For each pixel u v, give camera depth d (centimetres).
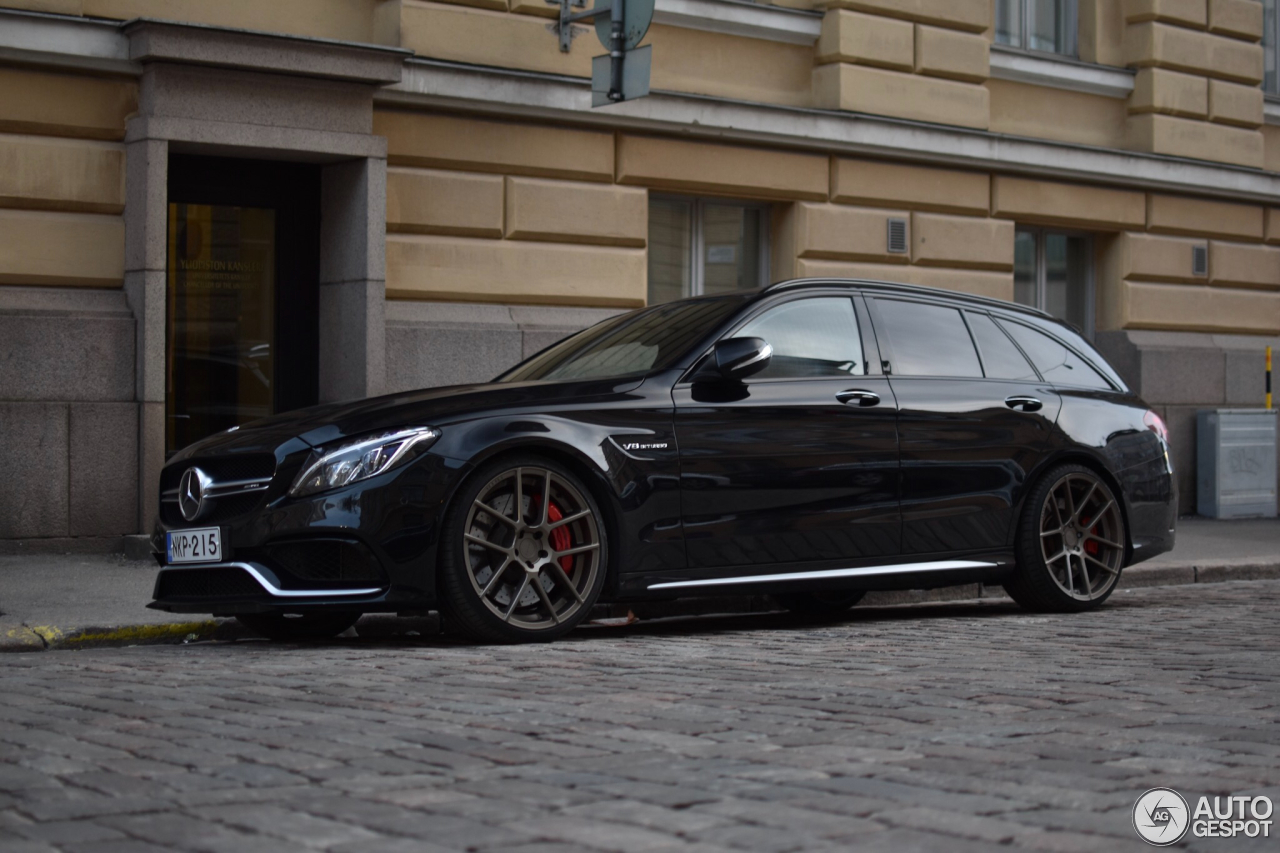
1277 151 1669
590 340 709
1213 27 1555
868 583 680
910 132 1298
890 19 1297
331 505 567
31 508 936
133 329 966
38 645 645
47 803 311
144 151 956
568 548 603
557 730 395
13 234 946
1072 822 295
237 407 1062
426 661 542
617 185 1166
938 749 370
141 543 927
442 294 1087
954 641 617
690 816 297
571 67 1130
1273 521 1455
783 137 1224
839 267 1287
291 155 1026
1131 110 1518
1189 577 1018
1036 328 782
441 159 1083
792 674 507
